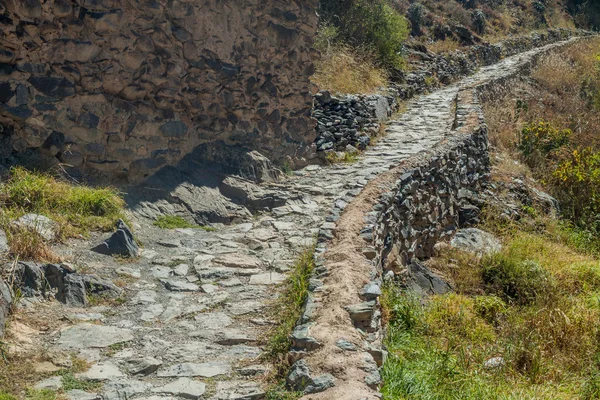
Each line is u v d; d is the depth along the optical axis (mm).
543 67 23891
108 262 5941
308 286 5277
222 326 5004
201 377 4211
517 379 5742
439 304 7148
